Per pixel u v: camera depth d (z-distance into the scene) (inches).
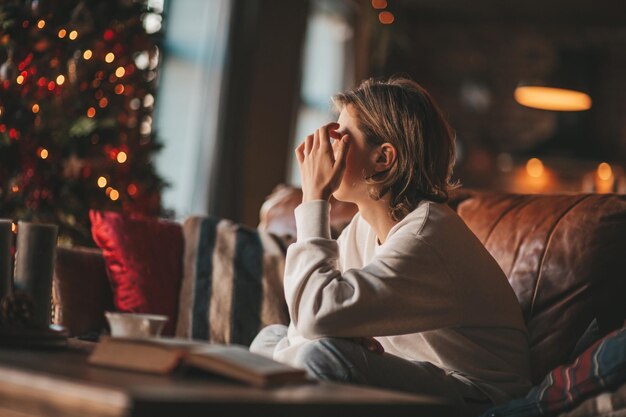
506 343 76.2
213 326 103.5
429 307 71.2
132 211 141.9
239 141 223.1
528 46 377.7
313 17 297.6
